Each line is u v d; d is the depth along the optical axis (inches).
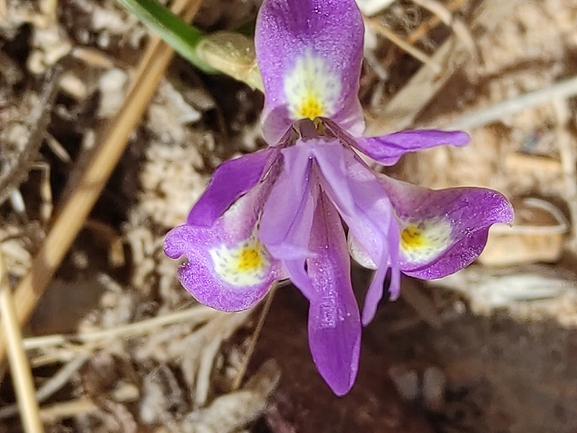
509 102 3.5
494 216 2.3
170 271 3.3
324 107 2.2
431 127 3.6
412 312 3.7
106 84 3.2
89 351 3.2
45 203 3.2
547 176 3.7
